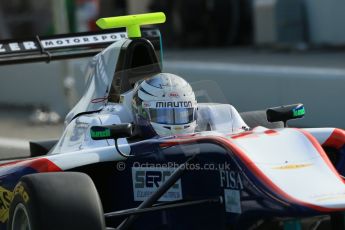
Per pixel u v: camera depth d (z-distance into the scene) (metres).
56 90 50.44
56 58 26.20
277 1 74.62
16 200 18.38
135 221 19.58
